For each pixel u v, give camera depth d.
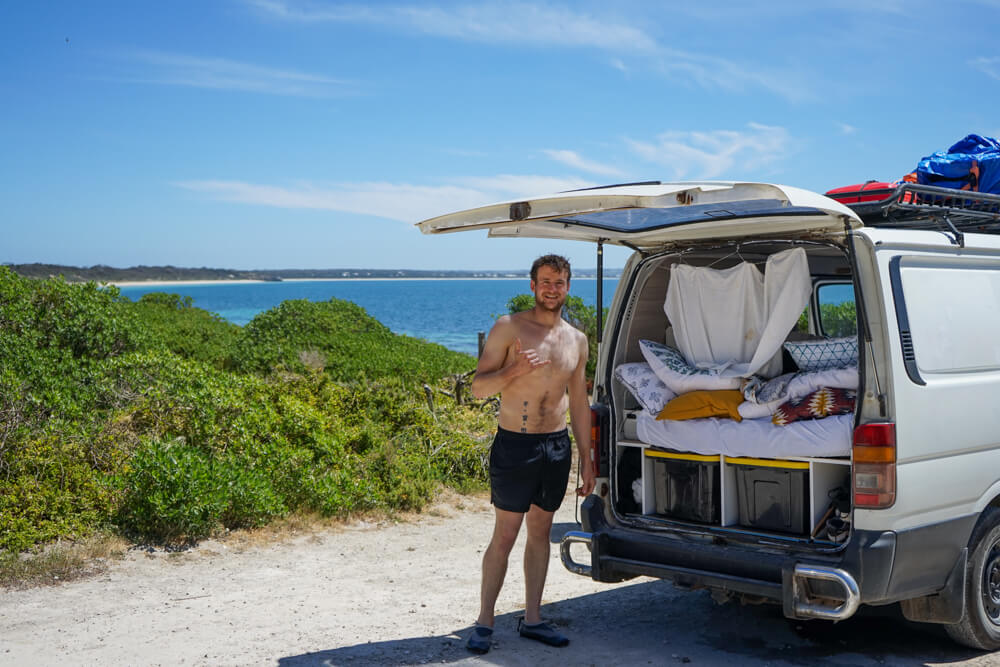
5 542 6.48
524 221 4.61
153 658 4.75
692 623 5.53
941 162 6.15
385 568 6.86
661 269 5.66
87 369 9.80
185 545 7.07
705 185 4.36
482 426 11.30
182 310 23.03
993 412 4.94
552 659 4.83
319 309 18.83
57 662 4.67
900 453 4.34
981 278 5.19
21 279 11.46
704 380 5.08
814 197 4.19
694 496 5.08
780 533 4.77
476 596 6.13
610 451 5.34
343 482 8.52
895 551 4.32
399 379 13.65
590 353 16.62
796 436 4.62
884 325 4.38
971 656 4.98
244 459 8.28
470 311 93.38
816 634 5.33
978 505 4.83
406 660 4.77
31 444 7.59
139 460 7.27
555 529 8.29
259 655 4.82
